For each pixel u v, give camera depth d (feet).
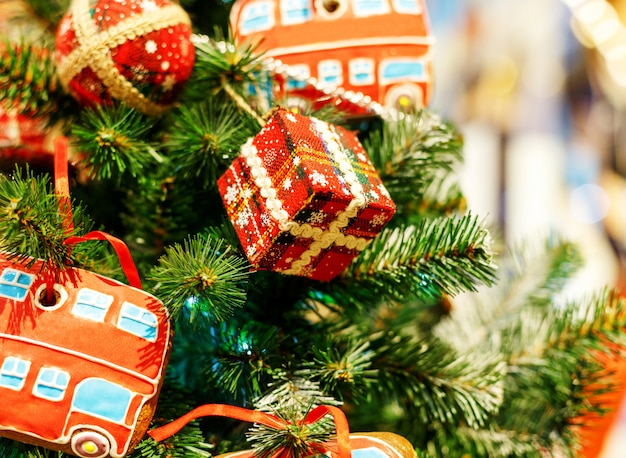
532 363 2.38
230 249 1.95
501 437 2.34
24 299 1.78
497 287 2.70
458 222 2.02
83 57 1.96
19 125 2.18
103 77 1.98
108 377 1.78
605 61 4.22
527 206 4.23
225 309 1.88
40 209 1.82
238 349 2.01
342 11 2.14
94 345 1.78
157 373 1.82
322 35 2.13
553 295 2.68
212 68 2.06
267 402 1.92
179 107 2.13
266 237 1.85
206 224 2.20
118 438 1.78
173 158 2.06
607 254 4.13
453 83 4.49
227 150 2.00
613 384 2.37
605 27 4.15
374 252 2.09
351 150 1.93
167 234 2.15
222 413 1.84
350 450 1.77
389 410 2.43
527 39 4.41
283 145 1.86
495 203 4.24
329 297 2.18
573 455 2.34
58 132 2.21
